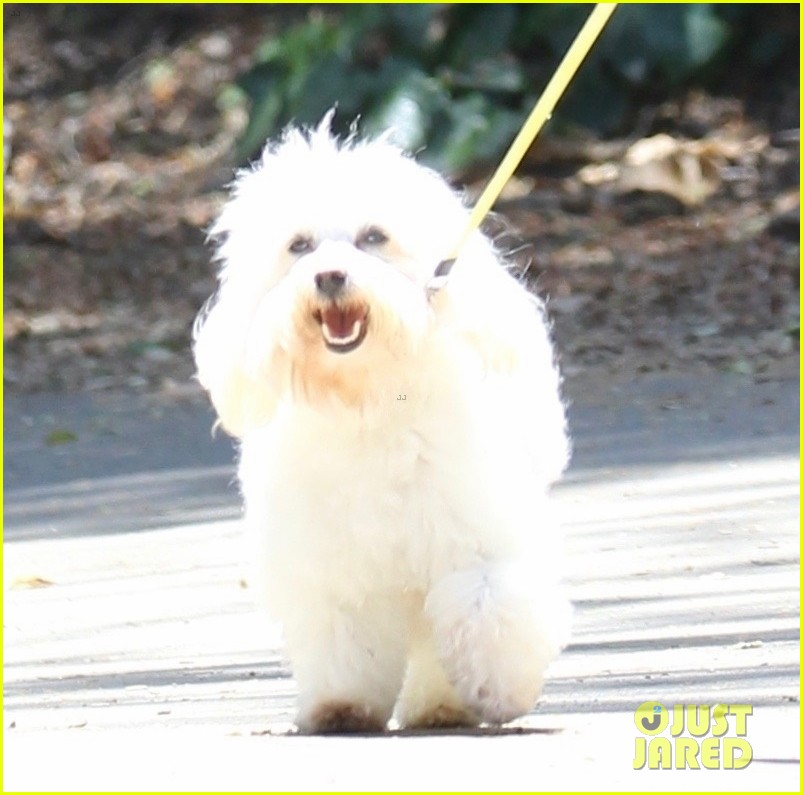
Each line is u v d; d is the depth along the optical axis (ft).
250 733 27.04
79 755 24.72
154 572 41.81
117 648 34.96
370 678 26.96
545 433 28.14
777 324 66.44
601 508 44.29
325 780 22.45
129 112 105.81
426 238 27.35
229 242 28.40
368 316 25.80
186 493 50.85
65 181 97.96
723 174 82.33
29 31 114.52
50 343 74.54
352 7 90.63
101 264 84.17
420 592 26.94
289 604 26.94
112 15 114.21
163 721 28.76
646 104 90.63
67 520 48.55
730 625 33.12
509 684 26.04
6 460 57.31
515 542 26.48
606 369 63.05
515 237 77.46
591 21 27.07
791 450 49.37
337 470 26.30
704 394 58.08
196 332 29.43
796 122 87.61
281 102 88.43
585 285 72.13
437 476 26.22
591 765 23.12
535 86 88.99
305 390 26.32
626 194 81.15
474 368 27.04
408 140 83.41
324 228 27.20
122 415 63.57
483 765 23.22
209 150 100.68
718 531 41.19
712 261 73.56
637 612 34.58
